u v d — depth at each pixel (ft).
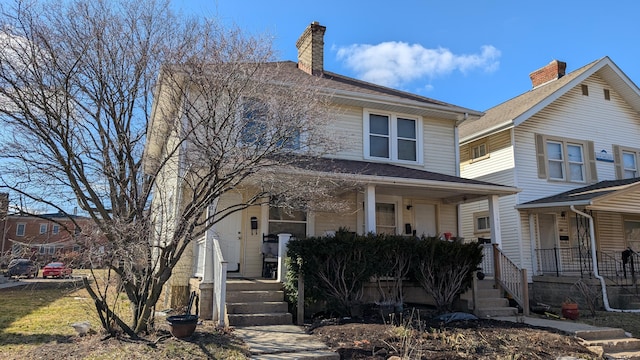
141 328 23.88
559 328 29.17
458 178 42.01
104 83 23.84
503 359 22.54
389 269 31.73
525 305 35.19
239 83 24.17
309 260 29.60
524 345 24.76
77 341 23.66
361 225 42.78
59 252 24.90
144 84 24.89
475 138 57.06
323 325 27.09
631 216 57.41
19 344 23.65
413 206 45.80
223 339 23.25
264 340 23.58
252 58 25.11
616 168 58.44
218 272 28.04
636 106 61.26
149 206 25.75
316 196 30.73
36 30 22.38
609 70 58.29
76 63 23.13
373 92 45.29
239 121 24.44
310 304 30.27
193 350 21.20
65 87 22.75
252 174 25.53
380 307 30.22
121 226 22.30
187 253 35.68
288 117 25.36
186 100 24.02
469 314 31.27
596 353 25.34
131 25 24.25
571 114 56.95
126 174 24.93
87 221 24.11
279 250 31.76
